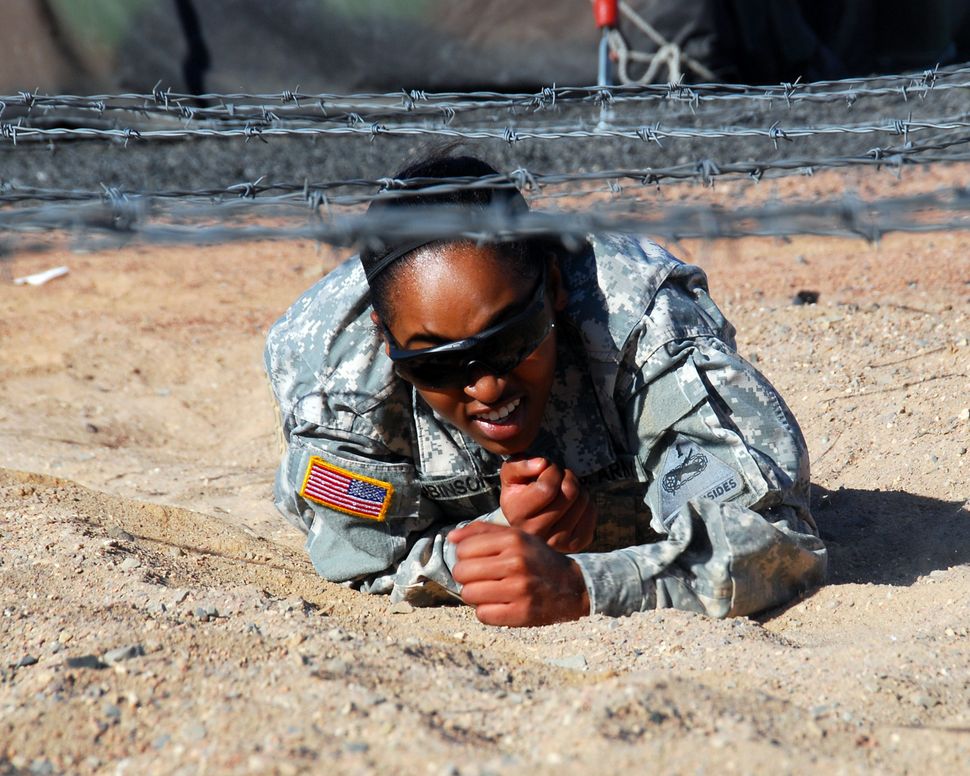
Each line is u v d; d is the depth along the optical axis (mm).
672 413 4496
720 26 15953
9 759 3338
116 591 4699
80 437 8594
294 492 5090
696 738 3086
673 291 4637
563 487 4637
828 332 8500
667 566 4496
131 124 9164
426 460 4828
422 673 3725
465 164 4289
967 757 3100
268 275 12820
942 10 17547
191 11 16812
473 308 3988
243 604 4516
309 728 3275
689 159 12312
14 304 11891
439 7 16469
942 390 7148
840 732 3250
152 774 3176
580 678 3859
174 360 10305
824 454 6750
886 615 4445
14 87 17125
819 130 4613
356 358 4723
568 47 16359
